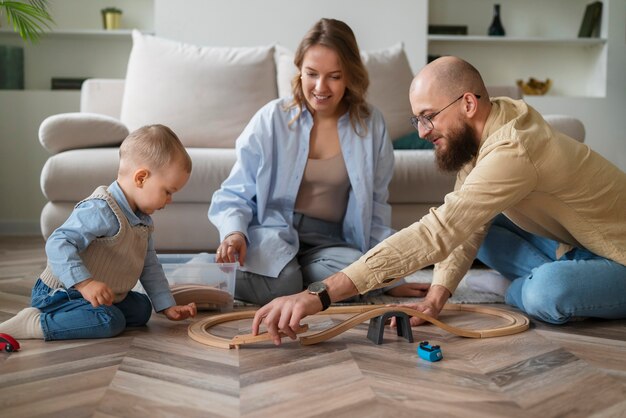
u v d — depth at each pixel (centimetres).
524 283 186
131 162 169
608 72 466
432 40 474
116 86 359
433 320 166
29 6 261
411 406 115
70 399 118
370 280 148
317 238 231
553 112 462
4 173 432
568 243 194
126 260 169
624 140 467
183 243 291
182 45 347
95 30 445
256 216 225
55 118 296
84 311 161
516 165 156
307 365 140
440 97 160
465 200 152
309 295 145
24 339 161
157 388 124
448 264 188
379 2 445
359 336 165
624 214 176
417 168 289
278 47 360
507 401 118
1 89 443
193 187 285
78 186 281
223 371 135
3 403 116
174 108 332
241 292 213
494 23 475
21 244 379
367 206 225
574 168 165
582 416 112
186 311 179
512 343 159
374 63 344
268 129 220
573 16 493
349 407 115
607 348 155
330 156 225
